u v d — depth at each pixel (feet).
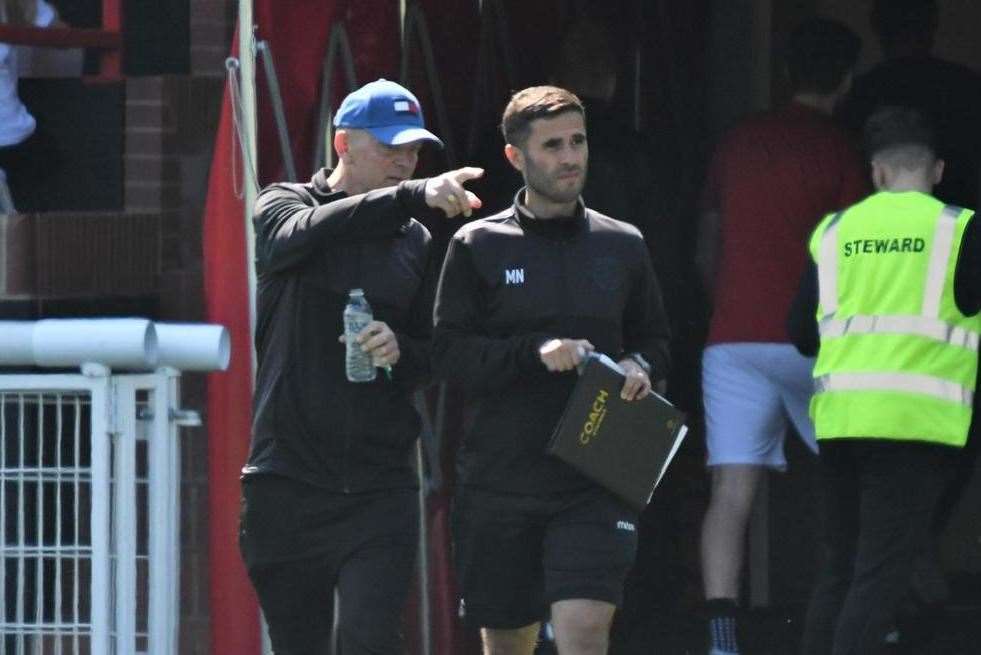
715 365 94.53
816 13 115.96
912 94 100.27
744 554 110.93
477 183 94.43
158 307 84.99
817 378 81.00
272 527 70.08
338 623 76.48
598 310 72.28
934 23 101.30
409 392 71.92
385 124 70.33
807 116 94.79
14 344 72.74
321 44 81.05
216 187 78.79
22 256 81.41
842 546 81.41
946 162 100.12
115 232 83.71
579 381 70.59
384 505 69.97
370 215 67.31
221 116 79.20
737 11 116.06
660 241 106.63
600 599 71.46
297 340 69.92
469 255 72.43
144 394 79.20
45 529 79.36
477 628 82.17
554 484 72.33
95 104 85.76
